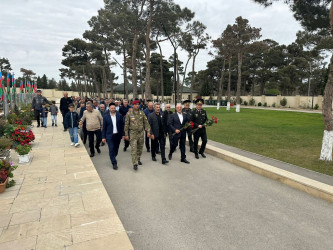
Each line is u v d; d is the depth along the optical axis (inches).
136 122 246.4
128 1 984.3
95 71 2443.4
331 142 253.1
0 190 161.8
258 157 274.1
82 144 335.3
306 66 1998.0
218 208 157.3
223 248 114.7
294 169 226.7
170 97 2706.7
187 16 1018.7
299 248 114.8
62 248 102.9
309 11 500.1
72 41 1875.0
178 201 168.2
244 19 1096.8
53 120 542.0
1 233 114.0
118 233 115.4
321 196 172.2
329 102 250.4
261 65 2190.0
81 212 135.6
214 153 304.3
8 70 2659.9
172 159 289.3
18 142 295.4
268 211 153.1
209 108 1472.7
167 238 123.0
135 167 241.4
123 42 1396.4
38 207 141.2
